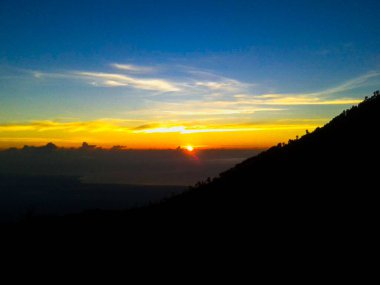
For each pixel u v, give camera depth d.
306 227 28.08
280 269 24.02
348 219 26.33
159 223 47.12
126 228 48.56
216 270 27.73
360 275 20.08
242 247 29.98
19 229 52.25
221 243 32.75
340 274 20.83
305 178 38.84
